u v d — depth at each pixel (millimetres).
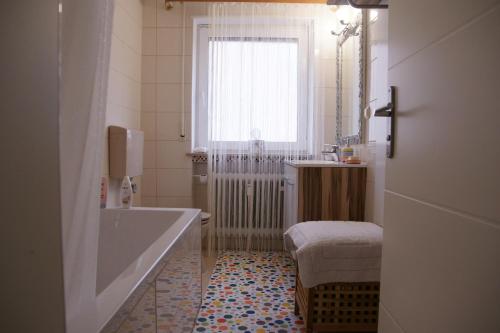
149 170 2852
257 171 2754
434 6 542
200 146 2934
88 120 516
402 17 681
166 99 2811
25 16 392
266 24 2693
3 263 419
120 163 2266
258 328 1618
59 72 393
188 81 2801
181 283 1255
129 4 2514
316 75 2688
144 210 1852
